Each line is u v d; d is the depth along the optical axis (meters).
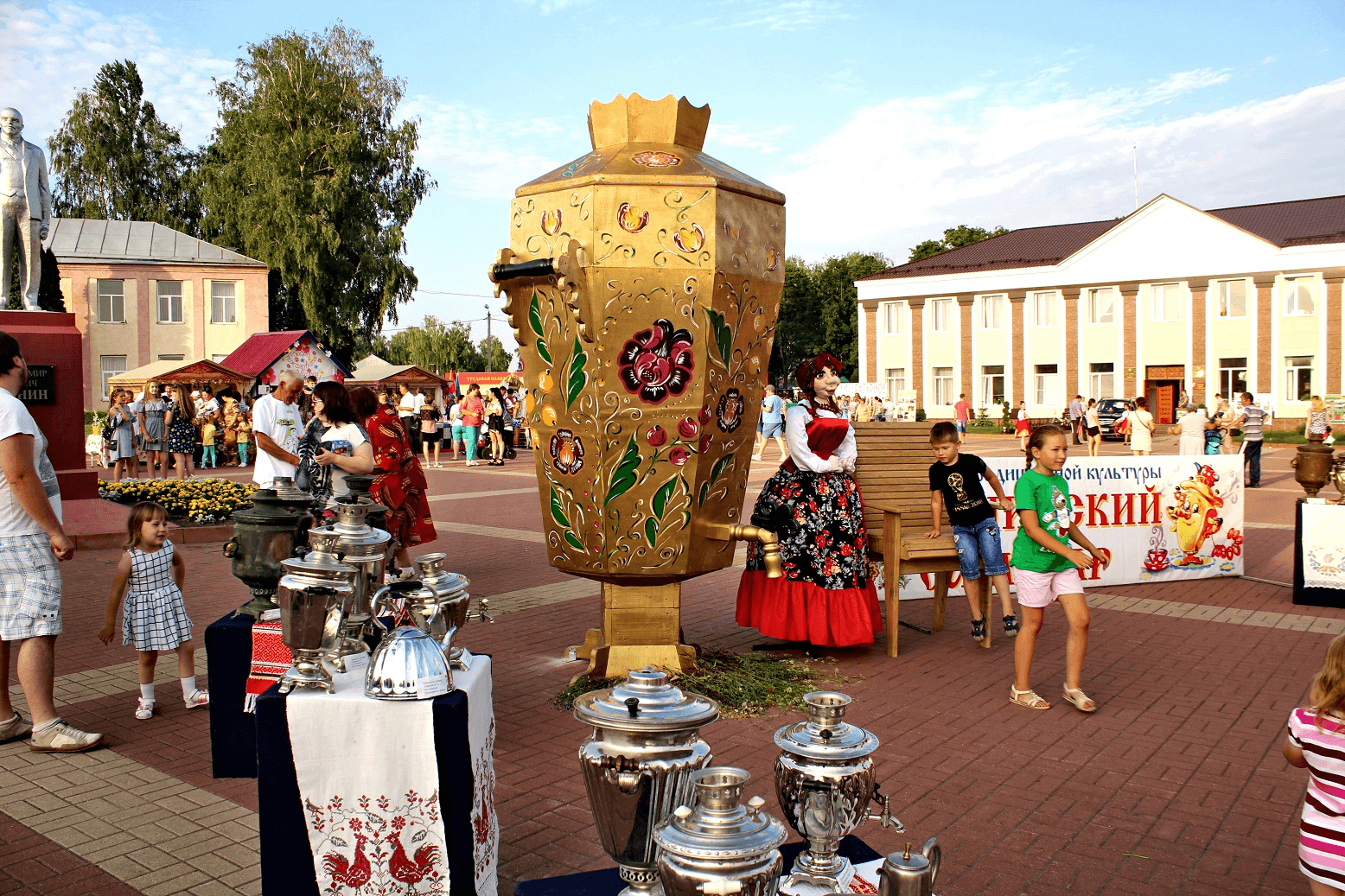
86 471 11.78
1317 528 7.97
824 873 2.43
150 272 38.06
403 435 7.27
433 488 17.53
